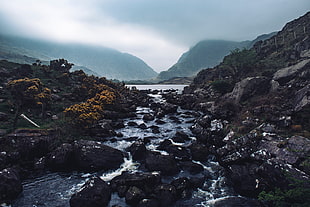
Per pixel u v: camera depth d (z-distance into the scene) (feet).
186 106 212.43
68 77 241.35
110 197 55.16
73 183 63.72
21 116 104.17
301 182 45.75
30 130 84.48
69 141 90.58
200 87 310.86
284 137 76.33
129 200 51.70
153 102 256.11
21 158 72.49
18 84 111.96
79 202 49.85
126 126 135.33
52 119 113.91
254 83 141.59
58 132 93.20
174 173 70.33
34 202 53.16
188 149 92.79
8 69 224.12
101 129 112.27
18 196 55.52
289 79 123.85
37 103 115.24
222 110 137.08
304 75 111.86
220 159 79.10
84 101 179.63
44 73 238.07
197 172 72.23
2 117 99.04
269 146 72.59
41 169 71.77
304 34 284.00
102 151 76.79
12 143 73.46
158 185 57.77
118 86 330.13
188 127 134.51
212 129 112.98
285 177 53.88
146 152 86.74
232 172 66.54
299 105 91.50
